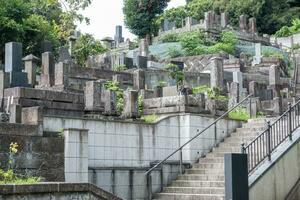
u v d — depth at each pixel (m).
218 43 60.41
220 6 81.81
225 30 67.50
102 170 16.73
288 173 18.02
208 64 47.72
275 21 82.06
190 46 56.69
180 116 19.58
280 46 68.62
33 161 13.97
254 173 17.06
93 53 42.94
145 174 17.89
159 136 18.77
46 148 14.30
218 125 20.56
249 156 17.89
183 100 19.69
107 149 17.09
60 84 24.50
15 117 14.91
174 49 56.16
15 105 15.01
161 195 17.98
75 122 16.34
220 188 17.36
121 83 29.12
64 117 16.08
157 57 50.94
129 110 19.58
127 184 17.39
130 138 17.80
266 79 44.03
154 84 33.09
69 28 41.12
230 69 47.28
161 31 75.38
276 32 77.62
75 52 41.59
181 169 19.06
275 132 18.69
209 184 17.97
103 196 12.80
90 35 43.56
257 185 16.75
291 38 71.75
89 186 12.54
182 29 71.12
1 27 34.31
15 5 35.59
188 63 50.00
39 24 36.56
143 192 17.80
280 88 33.53
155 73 33.50
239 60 48.38
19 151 13.73
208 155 19.78
